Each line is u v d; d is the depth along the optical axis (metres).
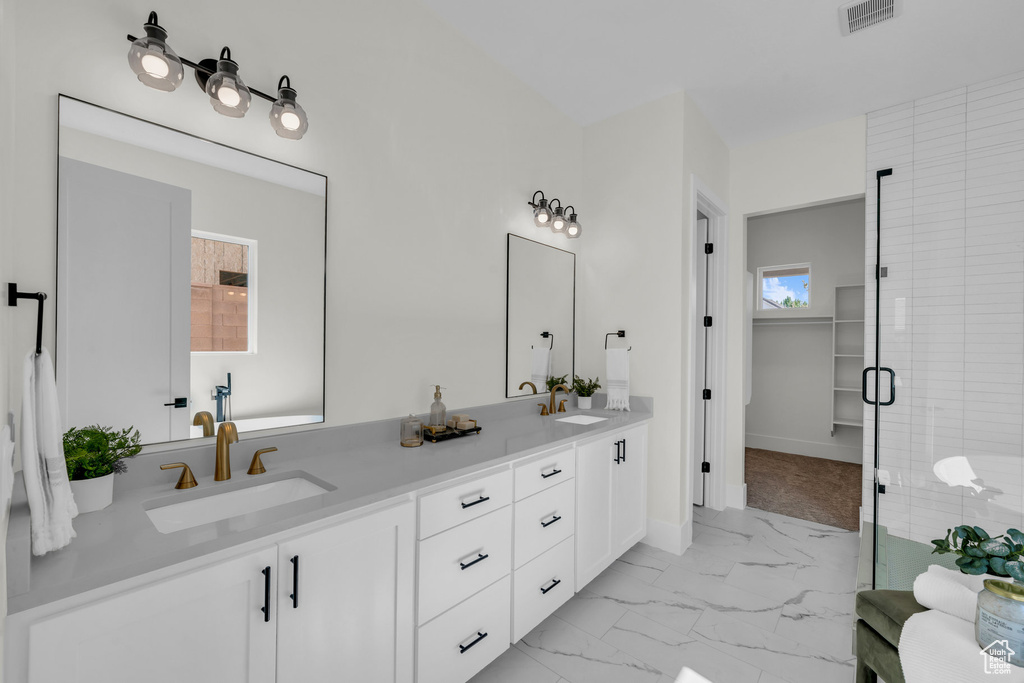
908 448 2.70
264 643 1.03
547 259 2.85
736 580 2.35
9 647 0.72
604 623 1.98
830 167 3.10
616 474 2.39
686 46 2.34
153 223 1.31
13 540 0.73
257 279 1.53
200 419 1.40
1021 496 2.38
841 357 4.69
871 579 2.12
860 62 2.43
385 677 1.28
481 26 2.23
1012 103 2.49
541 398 2.82
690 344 2.82
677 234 2.73
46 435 0.86
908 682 1.21
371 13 1.88
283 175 1.60
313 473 1.43
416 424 1.85
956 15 2.06
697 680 1.64
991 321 2.52
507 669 1.70
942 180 2.69
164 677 0.89
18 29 1.10
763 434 5.21
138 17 1.28
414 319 2.05
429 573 1.40
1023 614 1.05
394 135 1.96
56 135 1.15
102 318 1.22
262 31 1.54
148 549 0.90
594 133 3.12
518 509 1.75
